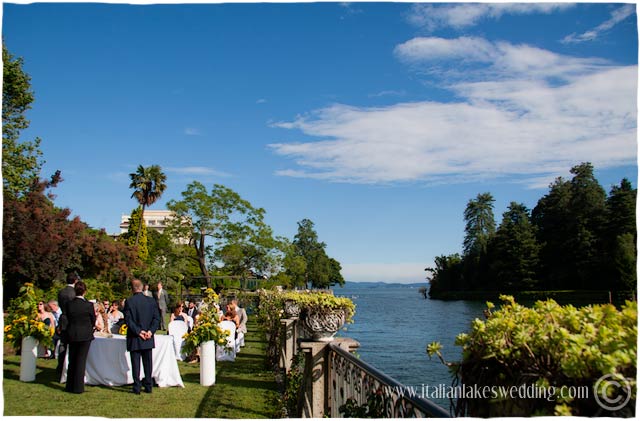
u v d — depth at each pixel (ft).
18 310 31.24
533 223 204.33
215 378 33.78
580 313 7.14
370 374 12.80
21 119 89.30
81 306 28.04
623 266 145.18
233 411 23.94
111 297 92.89
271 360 39.83
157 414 23.06
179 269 131.95
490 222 263.49
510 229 207.82
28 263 73.00
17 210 74.33
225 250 138.31
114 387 29.71
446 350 47.01
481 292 229.04
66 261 81.00
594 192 177.58
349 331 81.25
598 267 160.76
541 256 187.73
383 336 71.26
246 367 39.09
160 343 30.27
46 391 27.94
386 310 160.04
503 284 199.62
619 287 145.18
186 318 45.34
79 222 87.86
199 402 25.89
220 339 31.58
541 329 6.62
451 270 282.15
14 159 88.48
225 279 141.08
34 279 74.23
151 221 330.95
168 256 135.54
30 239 73.31
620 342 5.95
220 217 140.77
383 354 48.21
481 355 7.30
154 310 28.99
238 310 53.06
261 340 60.54
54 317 43.39
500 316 7.66
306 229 388.78
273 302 43.04
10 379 30.91
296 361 27.63
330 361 19.25
